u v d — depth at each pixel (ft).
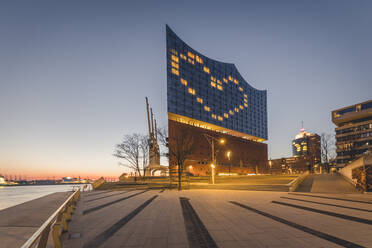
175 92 264.11
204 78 310.24
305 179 117.70
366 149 264.52
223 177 164.14
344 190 75.87
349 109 293.84
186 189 102.89
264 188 86.63
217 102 324.80
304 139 586.04
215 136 292.61
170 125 239.30
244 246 20.54
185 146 147.43
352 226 27.53
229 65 366.22
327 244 20.77
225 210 40.50
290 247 20.10
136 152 180.96
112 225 30.17
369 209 40.22
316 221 30.53
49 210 49.29
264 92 460.14
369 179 66.80
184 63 284.20
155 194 78.95
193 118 280.51
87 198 71.31
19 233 28.45
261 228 26.96
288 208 42.01
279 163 417.90
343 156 285.43
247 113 390.21
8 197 181.68
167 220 32.63
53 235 18.83
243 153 347.36
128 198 66.74
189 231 26.23
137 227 28.71
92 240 23.40
